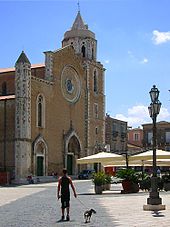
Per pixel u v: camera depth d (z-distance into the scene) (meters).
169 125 115.88
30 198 35.00
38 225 18.39
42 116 72.94
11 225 18.53
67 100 80.69
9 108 68.75
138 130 137.38
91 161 41.66
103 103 92.56
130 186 38.31
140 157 39.03
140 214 21.81
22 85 67.88
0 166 68.12
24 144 67.31
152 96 25.66
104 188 43.19
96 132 89.06
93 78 89.69
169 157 37.91
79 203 28.98
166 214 21.70
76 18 93.69
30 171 68.25
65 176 20.88
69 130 80.31
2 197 36.59
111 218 20.31
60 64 79.25
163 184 40.19
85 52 90.44
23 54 69.00
